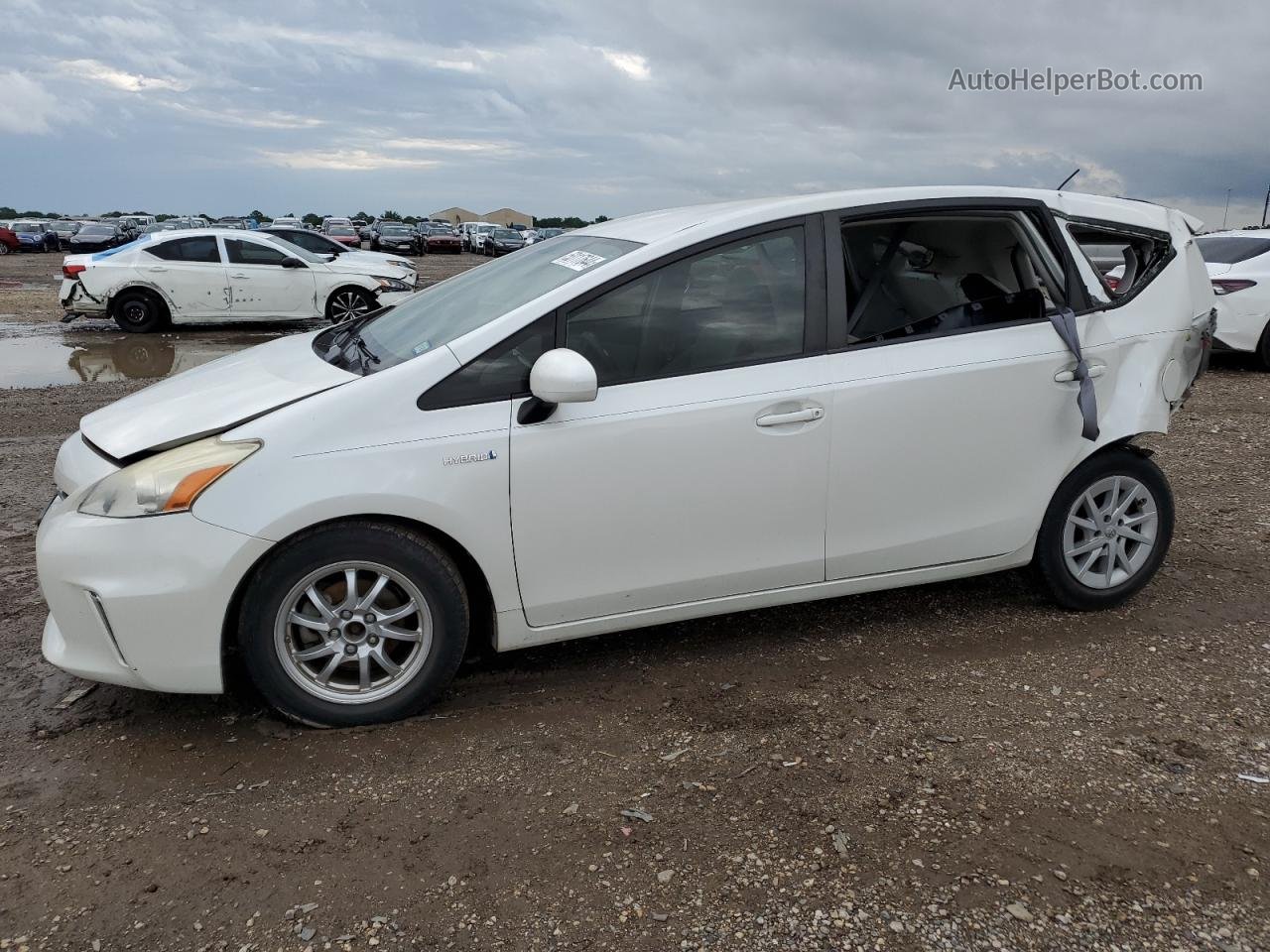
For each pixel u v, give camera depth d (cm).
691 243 334
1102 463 390
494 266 408
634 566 332
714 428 327
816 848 255
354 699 314
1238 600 418
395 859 251
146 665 293
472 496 305
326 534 297
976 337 363
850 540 357
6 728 317
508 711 329
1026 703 331
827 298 346
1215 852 253
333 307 1489
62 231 4647
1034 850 254
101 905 234
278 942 222
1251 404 845
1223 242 1045
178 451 296
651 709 330
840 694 339
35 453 656
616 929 226
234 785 284
